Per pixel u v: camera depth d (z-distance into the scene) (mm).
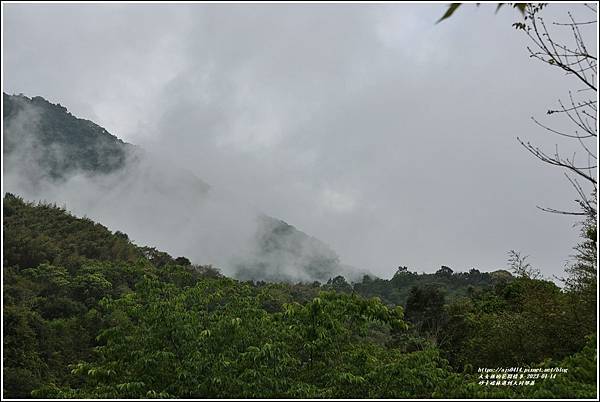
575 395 8219
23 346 23078
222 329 10344
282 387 9641
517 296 20703
